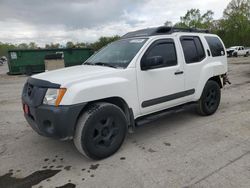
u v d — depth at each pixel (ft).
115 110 11.39
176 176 9.58
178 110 14.66
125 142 13.24
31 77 12.07
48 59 66.54
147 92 12.71
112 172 10.16
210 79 17.42
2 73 80.12
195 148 12.01
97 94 10.67
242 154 11.11
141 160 11.07
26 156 12.14
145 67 12.46
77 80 10.44
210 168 10.02
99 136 11.00
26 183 9.71
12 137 14.85
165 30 14.44
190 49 15.33
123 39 14.97
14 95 30.99
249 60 78.69
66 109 9.86
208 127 14.90
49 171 10.57
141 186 9.06
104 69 11.78
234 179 9.16
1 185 9.64
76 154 12.12
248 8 164.25
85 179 9.77
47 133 10.37
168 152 11.75
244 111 18.01
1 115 20.33
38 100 10.34
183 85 14.64
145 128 15.35
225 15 174.70
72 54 71.61
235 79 35.06
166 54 13.71
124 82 11.64
